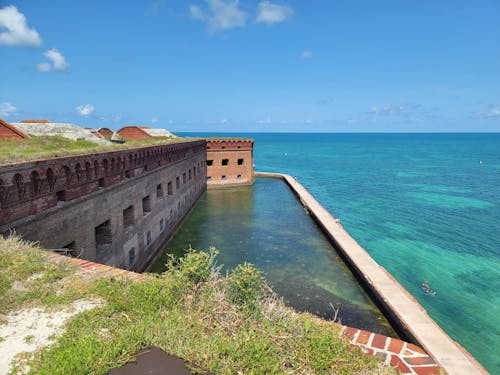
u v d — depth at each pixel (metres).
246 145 43.66
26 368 3.51
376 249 22.19
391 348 4.69
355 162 92.31
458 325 12.88
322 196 42.53
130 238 14.95
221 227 24.84
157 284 5.42
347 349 4.39
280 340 4.32
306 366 3.90
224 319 4.79
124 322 4.40
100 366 3.41
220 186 42.50
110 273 6.02
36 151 14.12
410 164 85.56
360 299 13.95
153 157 18.30
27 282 5.40
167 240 21.41
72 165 10.15
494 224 28.45
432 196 42.25
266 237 22.44
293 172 69.50
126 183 14.39
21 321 4.39
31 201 8.41
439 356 8.23
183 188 26.67
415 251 21.73
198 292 5.35
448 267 18.98
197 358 3.73
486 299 15.02
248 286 5.42
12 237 7.18
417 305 11.75
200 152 35.81
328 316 12.55
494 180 56.12
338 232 21.34
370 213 32.91
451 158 103.56
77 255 10.52
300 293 14.46
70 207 10.10
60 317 4.52
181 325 4.37
